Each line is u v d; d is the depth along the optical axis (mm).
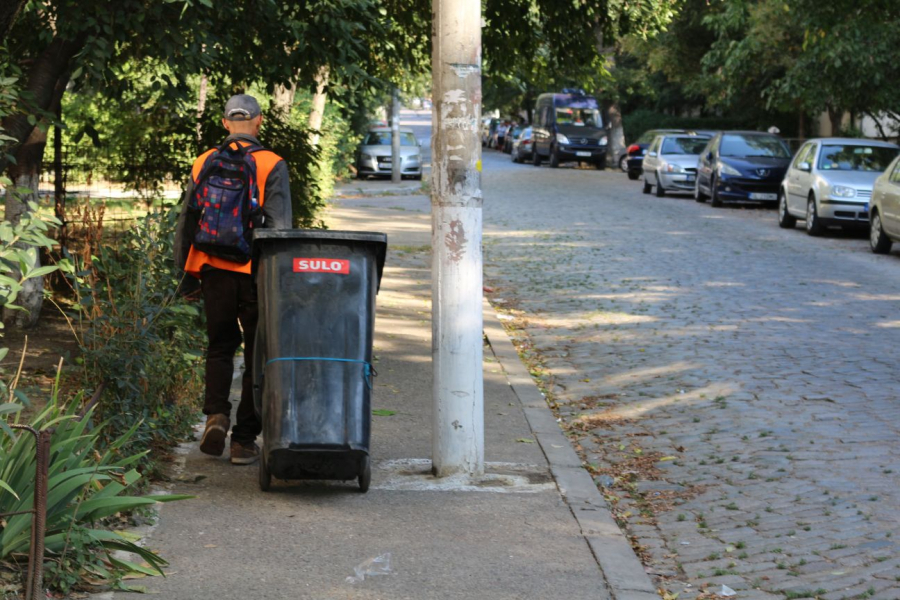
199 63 8602
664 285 14359
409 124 107812
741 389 8617
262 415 5559
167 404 6691
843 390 8539
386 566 4789
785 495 6133
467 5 5910
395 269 15500
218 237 5859
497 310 12797
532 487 6051
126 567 4422
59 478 4363
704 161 29047
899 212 16875
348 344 5551
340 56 9820
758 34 30766
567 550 5098
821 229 20703
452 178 6012
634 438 7402
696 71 41844
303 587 4516
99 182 12859
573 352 10320
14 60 9312
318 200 14336
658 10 14328
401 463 6438
